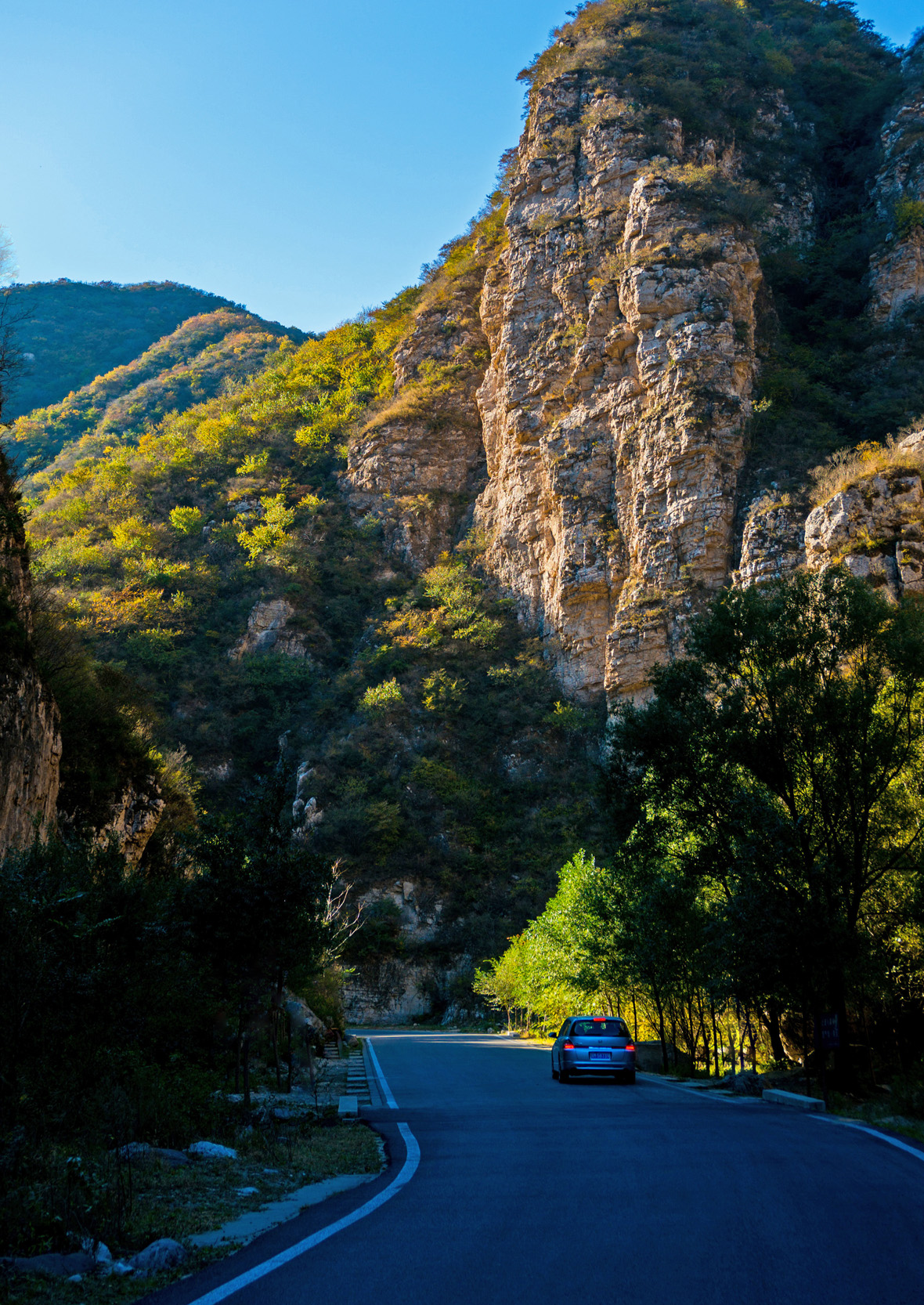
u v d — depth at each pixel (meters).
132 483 127.75
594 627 86.81
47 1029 10.75
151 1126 11.08
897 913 20.39
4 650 16.80
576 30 116.88
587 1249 5.82
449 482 114.12
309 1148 10.83
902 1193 7.54
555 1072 23.02
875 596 21.33
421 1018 74.75
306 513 115.75
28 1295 5.27
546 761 86.94
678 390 81.12
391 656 96.62
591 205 99.25
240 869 15.91
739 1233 6.20
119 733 26.08
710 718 21.44
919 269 92.00
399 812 83.31
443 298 126.81
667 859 24.34
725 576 76.12
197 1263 5.92
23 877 11.35
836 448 77.12
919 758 20.84
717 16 120.12
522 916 76.62
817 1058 19.47
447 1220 6.70
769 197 101.00
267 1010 16.75
